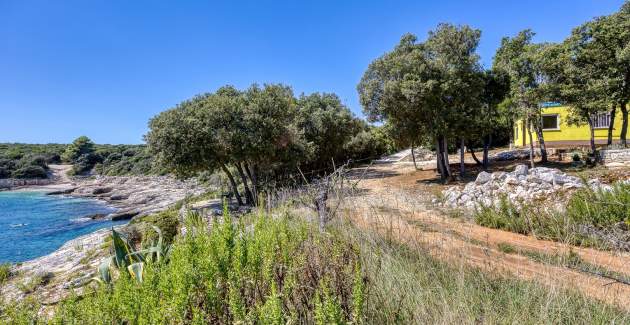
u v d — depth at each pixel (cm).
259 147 1529
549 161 2019
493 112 1919
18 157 6384
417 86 1532
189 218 359
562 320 289
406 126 1753
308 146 2047
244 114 1562
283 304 216
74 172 6216
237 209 1362
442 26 1639
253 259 246
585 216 609
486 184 1132
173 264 255
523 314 285
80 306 243
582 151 1952
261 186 1324
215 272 230
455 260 384
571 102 1802
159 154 1495
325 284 212
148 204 2934
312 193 490
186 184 4034
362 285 227
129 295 230
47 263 867
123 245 413
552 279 339
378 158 3647
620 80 1719
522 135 2612
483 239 644
